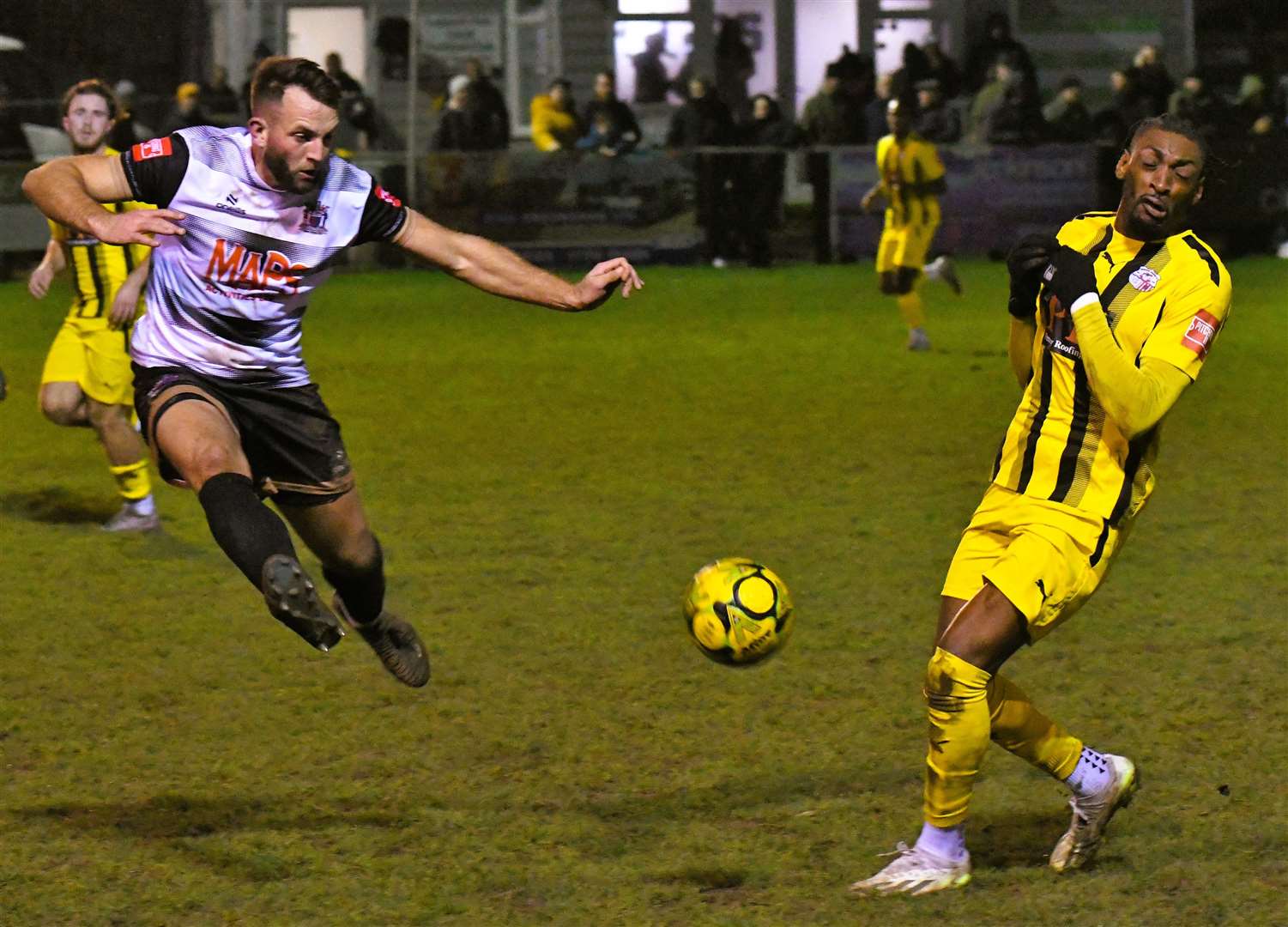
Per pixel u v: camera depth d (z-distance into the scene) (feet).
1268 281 207.21
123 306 75.25
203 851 43.70
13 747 52.03
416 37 214.69
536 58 286.25
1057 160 220.64
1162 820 45.68
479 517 85.46
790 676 59.21
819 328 167.73
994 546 42.09
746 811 46.73
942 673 40.11
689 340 159.84
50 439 110.11
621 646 63.00
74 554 78.07
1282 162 232.12
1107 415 41.04
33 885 41.50
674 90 289.74
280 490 47.16
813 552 77.71
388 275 228.84
